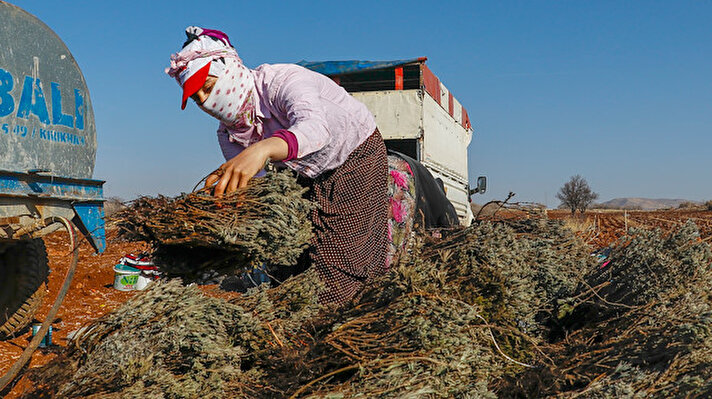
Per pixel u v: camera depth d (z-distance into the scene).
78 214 5.43
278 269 3.57
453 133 11.47
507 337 3.06
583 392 2.68
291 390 2.59
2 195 4.56
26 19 4.95
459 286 3.08
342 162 3.33
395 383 2.49
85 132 5.64
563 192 45.22
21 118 4.83
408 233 4.16
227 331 2.74
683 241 3.66
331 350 2.76
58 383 2.31
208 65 3.07
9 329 5.41
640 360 2.94
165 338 2.43
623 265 3.72
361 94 9.30
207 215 2.60
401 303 2.76
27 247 5.44
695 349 2.86
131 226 2.70
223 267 2.89
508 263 3.29
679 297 3.37
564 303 3.67
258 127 3.34
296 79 3.24
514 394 2.86
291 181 2.82
